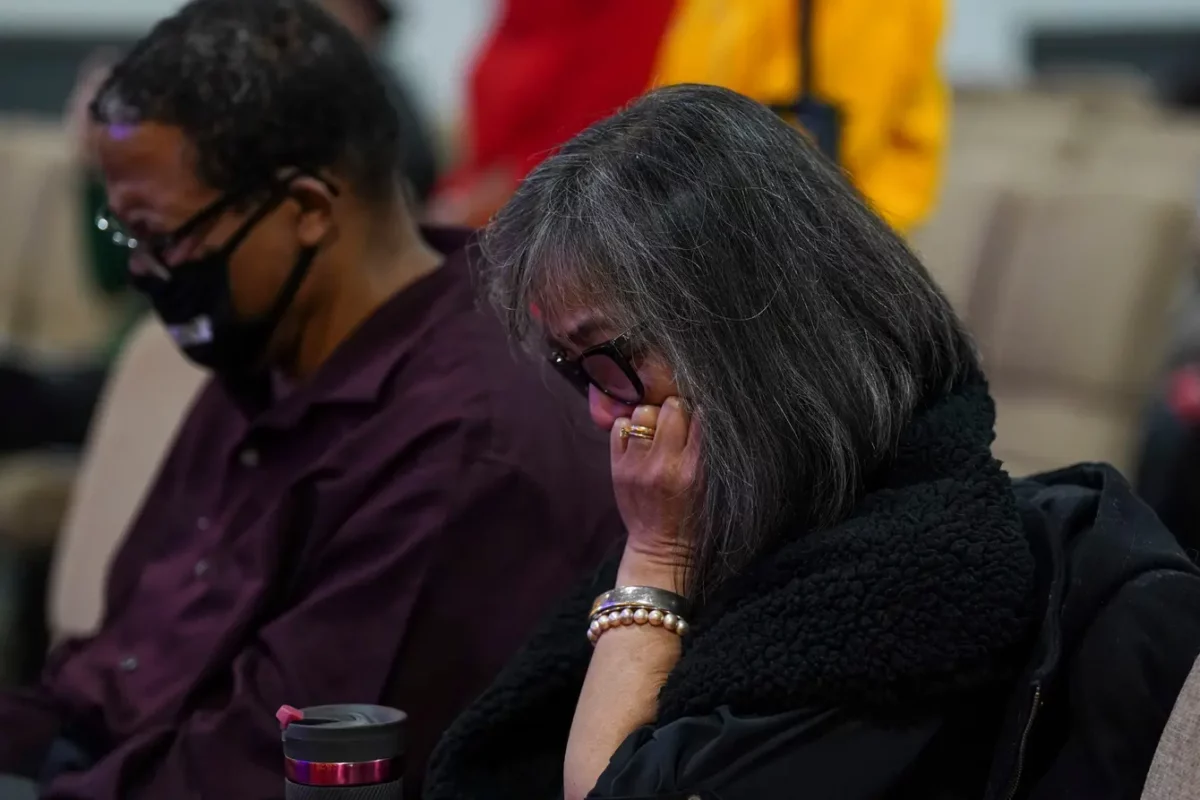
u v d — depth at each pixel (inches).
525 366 201.8
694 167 156.3
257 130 200.7
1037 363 449.1
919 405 161.9
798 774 147.2
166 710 203.3
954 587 146.6
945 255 471.8
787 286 154.8
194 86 199.8
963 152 494.0
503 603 192.9
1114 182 452.4
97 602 300.4
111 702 215.3
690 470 159.2
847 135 282.4
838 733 148.5
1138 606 150.4
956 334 165.5
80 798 196.9
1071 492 166.2
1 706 229.8
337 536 195.8
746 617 153.0
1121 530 155.6
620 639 163.3
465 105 449.4
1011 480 173.0
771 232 155.2
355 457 201.0
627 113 164.9
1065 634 152.0
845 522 155.0
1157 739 147.1
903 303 159.9
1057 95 512.7
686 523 162.2
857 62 286.2
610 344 156.3
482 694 179.8
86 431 422.3
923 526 149.5
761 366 154.3
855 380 155.3
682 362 154.3
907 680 146.1
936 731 149.7
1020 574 147.9
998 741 148.4
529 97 385.7
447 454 194.9
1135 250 433.7
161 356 308.7
